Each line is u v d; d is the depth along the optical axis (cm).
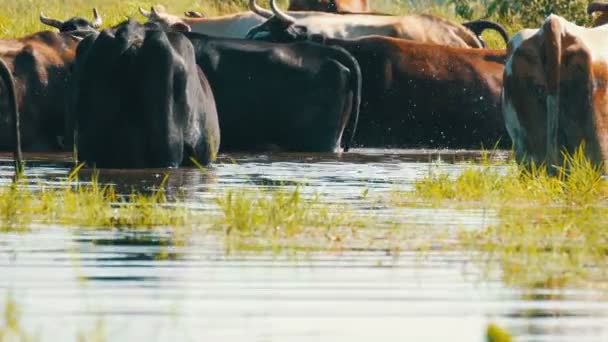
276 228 1551
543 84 2164
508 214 1748
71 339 959
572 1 4909
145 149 2570
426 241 1473
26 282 1198
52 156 2941
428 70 3541
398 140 3534
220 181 2283
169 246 1423
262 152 3278
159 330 1002
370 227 1593
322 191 2083
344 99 3356
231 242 1450
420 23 4144
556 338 990
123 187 2159
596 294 1163
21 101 3159
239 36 4147
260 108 3350
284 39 3531
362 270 1277
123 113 2573
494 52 3638
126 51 2573
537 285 1206
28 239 1474
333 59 3381
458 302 1125
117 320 1038
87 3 5834
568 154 2159
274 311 1080
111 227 1582
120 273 1249
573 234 1542
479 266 1305
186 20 4203
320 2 4497
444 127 3538
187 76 2616
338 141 3378
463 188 1998
